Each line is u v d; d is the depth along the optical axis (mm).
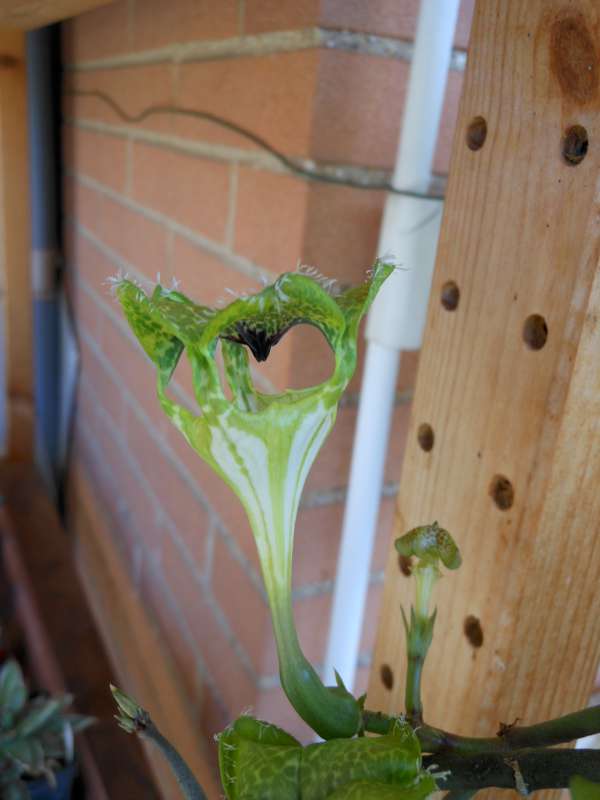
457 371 308
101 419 950
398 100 463
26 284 975
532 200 267
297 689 234
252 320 202
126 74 734
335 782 202
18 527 865
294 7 444
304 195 455
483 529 302
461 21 463
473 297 296
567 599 295
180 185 634
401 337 458
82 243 949
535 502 278
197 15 570
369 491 496
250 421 212
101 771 583
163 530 765
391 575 362
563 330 260
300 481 230
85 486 1048
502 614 294
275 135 481
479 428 300
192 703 708
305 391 232
